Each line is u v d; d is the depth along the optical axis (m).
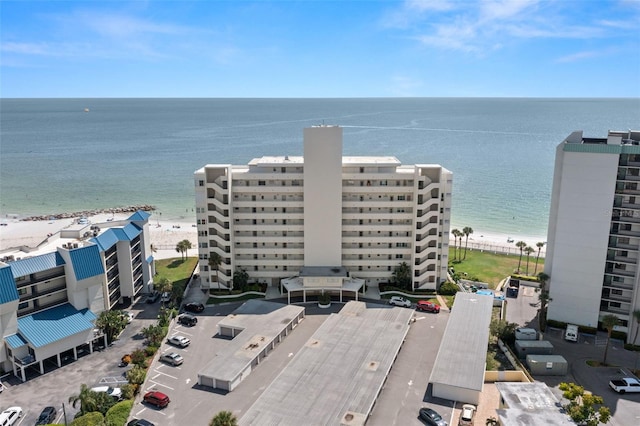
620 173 84.69
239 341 81.94
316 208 105.06
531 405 59.25
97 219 180.88
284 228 108.12
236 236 108.81
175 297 101.50
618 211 85.69
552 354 81.31
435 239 105.88
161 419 64.75
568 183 86.62
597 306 88.56
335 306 101.31
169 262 132.25
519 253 139.25
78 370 77.69
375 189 105.62
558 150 88.62
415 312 98.19
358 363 74.31
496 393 71.12
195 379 74.38
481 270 124.56
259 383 72.81
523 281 114.75
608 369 77.94
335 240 106.81
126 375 74.25
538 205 193.88
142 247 106.38
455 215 182.12
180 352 82.69
